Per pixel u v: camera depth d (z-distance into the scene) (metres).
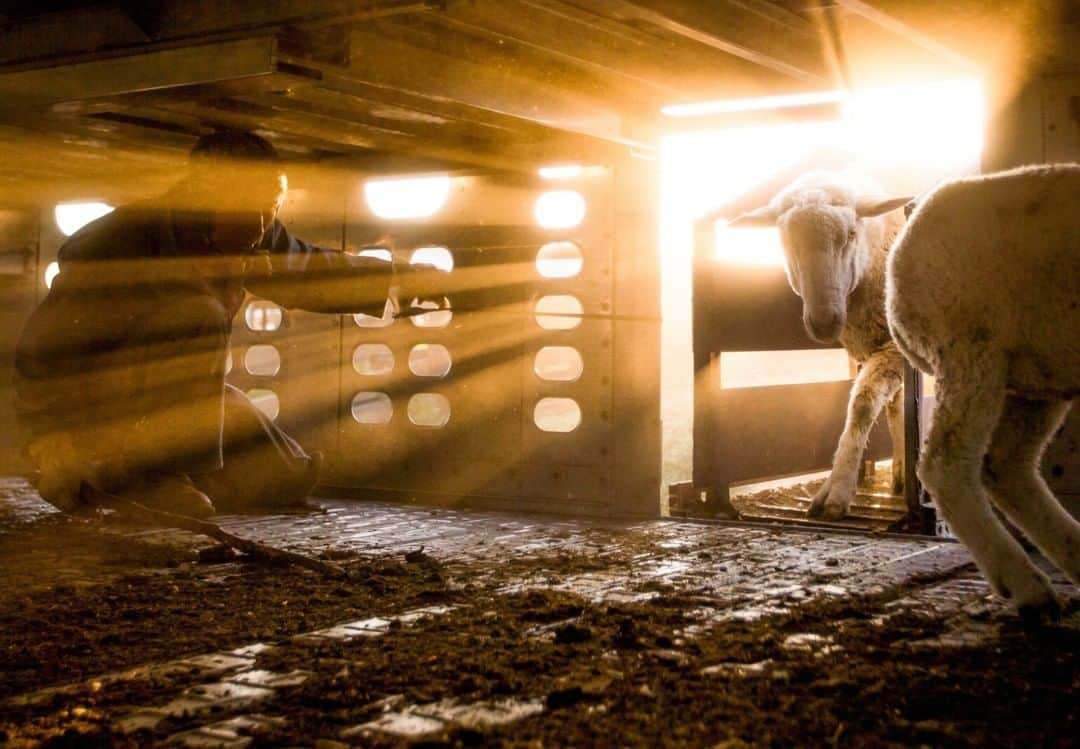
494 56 5.71
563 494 7.09
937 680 2.94
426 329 7.49
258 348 9.83
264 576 4.73
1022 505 3.89
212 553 5.13
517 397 7.23
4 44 5.57
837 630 3.62
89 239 5.94
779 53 5.54
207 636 3.63
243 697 2.92
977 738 2.49
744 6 5.21
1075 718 2.63
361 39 5.08
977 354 3.72
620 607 3.96
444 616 3.87
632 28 5.44
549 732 2.57
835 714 2.68
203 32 4.91
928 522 6.20
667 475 12.80
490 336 7.30
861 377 6.84
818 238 6.37
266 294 6.40
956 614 3.89
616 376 6.95
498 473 7.29
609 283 6.99
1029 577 3.62
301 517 6.76
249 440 6.85
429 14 4.95
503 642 3.45
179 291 6.04
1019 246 3.63
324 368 7.82
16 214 8.86
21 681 3.13
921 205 3.93
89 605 4.14
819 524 6.47
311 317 7.85
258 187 5.95
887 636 3.51
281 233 6.38
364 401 11.48
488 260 7.31
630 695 2.84
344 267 6.44
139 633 3.69
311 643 3.49
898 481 7.32
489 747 2.48
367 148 7.42
